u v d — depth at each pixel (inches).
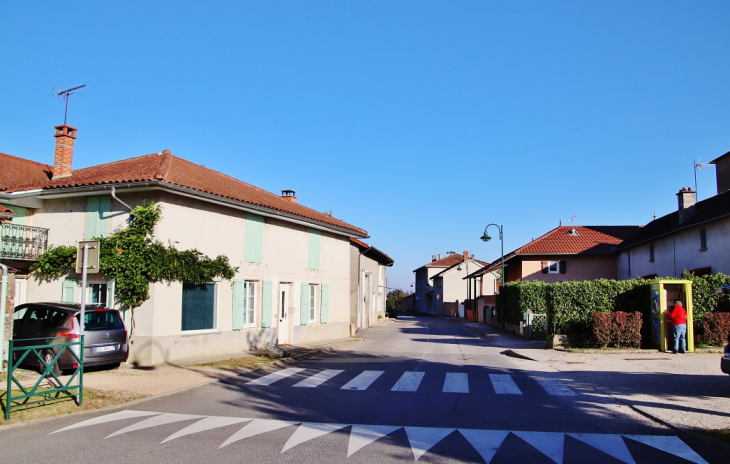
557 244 1481.3
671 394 396.8
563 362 589.6
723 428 295.1
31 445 264.8
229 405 364.2
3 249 559.8
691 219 1024.9
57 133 692.1
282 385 447.8
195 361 563.5
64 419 319.3
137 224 542.3
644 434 289.3
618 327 681.6
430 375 503.8
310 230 868.6
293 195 1084.5
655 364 559.5
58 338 457.4
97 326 478.6
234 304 658.8
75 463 237.3
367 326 1421.0
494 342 909.2
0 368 445.4
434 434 288.8
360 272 1320.1
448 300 2795.3
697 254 983.6
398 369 546.6
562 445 268.8
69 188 561.6
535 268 1459.2
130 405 360.2
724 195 995.9
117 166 673.6
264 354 649.0
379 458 245.9
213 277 619.2
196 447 261.7
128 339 544.1
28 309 497.4
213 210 628.7
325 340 912.9
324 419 323.3
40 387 394.6
